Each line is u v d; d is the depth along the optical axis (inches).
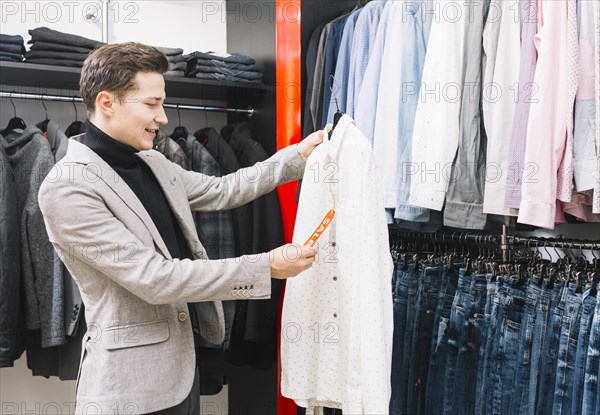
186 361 54.2
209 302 58.9
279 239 84.3
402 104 66.2
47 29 81.3
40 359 81.3
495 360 60.2
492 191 58.5
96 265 48.3
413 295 72.6
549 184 53.5
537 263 62.7
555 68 53.9
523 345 57.4
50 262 76.3
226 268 49.0
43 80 87.4
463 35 61.9
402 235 81.7
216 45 105.9
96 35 96.4
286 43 83.6
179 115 94.9
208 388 97.7
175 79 86.4
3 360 72.5
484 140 62.3
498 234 75.3
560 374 52.7
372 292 50.9
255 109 95.4
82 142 53.8
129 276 47.7
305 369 59.5
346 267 55.3
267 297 49.9
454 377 65.2
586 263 59.9
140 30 100.0
